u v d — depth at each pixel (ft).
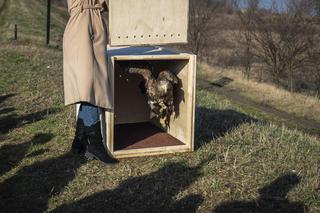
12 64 29.22
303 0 57.47
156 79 12.89
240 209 9.85
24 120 16.42
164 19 12.13
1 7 102.42
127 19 11.86
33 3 116.47
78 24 11.64
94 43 11.65
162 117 13.79
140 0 11.89
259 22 61.11
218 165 11.63
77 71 11.41
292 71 56.08
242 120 16.43
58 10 116.88
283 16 58.13
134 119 15.26
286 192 10.54
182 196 10.31
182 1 12.21
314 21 56.39
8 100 19.74
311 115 39.55
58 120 15.92
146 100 15.25
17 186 11.05
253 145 13.37
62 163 12.12
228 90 48.44
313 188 10.71
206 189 10.56
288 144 13.87
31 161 12.39
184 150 12.64
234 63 67.62
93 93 11.43
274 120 36.65
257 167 11.71
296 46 56.03
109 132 12.08
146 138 13.51
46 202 10.29
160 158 12.30
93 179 11.18
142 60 12.60
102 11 12.02
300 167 11.99
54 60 32.89
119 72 14.79
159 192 10.48
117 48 13.96
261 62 63.77
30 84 22.77
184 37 12.34
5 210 10.04
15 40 56.24
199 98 22.25
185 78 12.78
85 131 12.12
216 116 16.76
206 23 75.41
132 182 10.95
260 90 47.70
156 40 12.14
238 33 68.18
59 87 22.04
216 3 76.84
